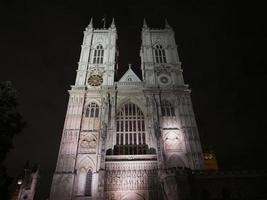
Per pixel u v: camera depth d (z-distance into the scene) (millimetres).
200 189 39531
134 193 48594
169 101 64812
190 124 60188
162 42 77875
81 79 67875
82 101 63281
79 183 51656
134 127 60812
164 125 60281
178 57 73625
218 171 41719
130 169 51438
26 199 62375
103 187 47469
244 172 41938
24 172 68562
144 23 82688
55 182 50125
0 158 28406
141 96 65250
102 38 78000
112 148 55344
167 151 55906
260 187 40531
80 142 57219
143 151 56281
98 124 60125
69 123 59281
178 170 40156
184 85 66625
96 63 71875
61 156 53969
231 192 39656
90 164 54188
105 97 63062
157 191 48562
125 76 71125
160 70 70750
